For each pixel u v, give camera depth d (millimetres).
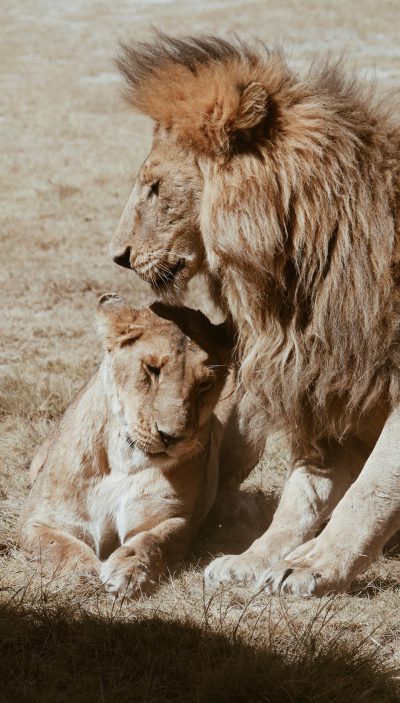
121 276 15039
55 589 6148
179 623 5559
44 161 23953
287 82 6438
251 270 6180
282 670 5008
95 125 28906
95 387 7145
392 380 6266
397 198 6371
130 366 6781
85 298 14211
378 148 6426
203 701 4875
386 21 40188
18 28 44625
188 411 6668
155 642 5352
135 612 5852
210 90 6223
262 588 6180
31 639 5441
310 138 6168
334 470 6949
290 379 6469
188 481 7117
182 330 6867
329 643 5293
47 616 5578
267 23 40531
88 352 11852
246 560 6523
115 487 7070
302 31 38750
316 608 5934
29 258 16047
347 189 6188
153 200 6500
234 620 5750
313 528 6844
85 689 4898
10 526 7508
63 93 33438
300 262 6234
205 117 6219
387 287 6188
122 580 6215
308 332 6352
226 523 8008
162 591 6328
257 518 8031
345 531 6270
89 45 40812
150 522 7102
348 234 6180
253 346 6523
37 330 12656
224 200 6148
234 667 5031
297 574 6156
